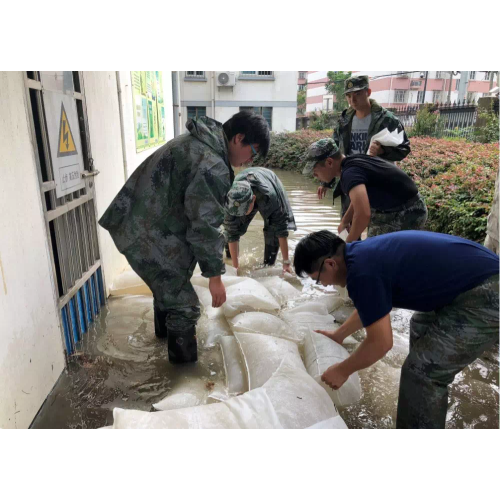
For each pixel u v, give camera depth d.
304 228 5.20
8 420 1.64
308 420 1.65
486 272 1.53
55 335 2.12
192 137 1.96
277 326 2.46
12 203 1.72
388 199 2.79
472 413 1.95
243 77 15.53
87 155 2.76
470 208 4.42
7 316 1.65
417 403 1.64
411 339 2.01
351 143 3.57
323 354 2.08
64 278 2.32
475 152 6.46
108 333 2.62
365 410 1.96
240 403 1.65
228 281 3.02
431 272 1.54
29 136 1.89
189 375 2.20
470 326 1.53
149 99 5.07
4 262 1.64
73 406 1.96
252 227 5.25
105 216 2.08
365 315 1.53
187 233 1.95
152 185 1.97
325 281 1.65
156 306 2.49
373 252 1.57
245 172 3.47
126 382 2.15
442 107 11.84
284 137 14.23
